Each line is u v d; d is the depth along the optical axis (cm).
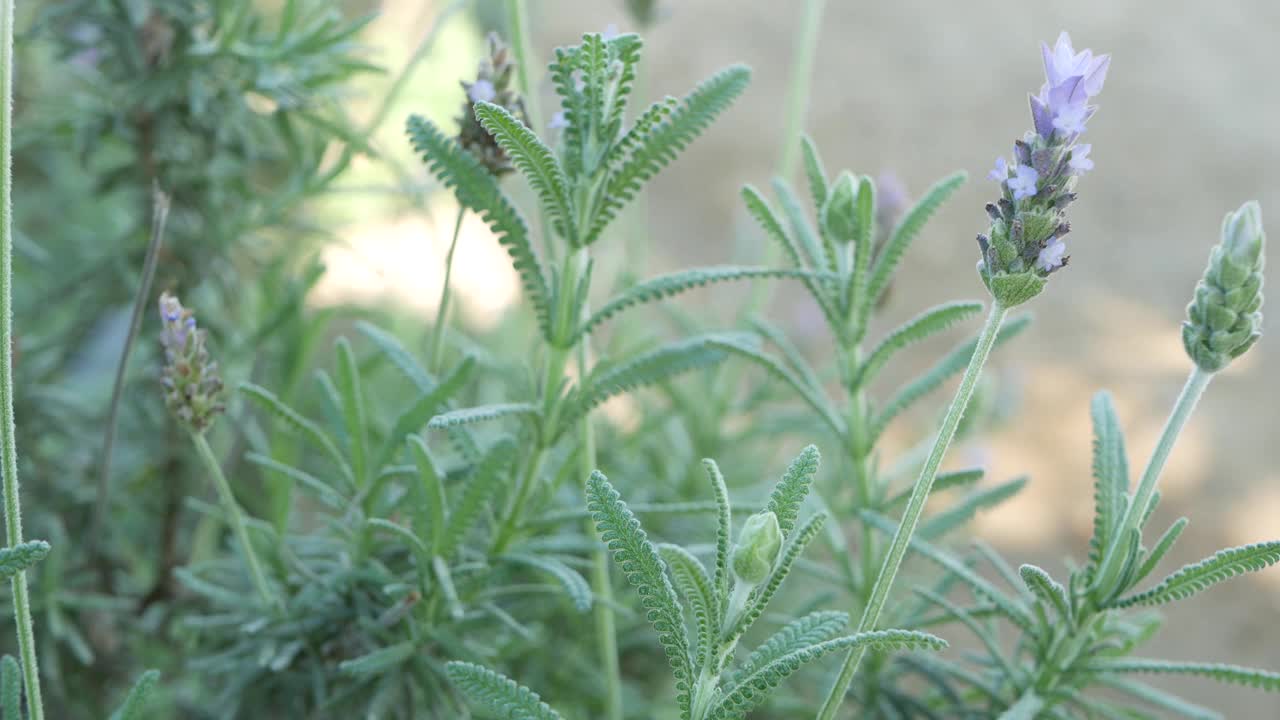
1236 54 251
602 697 70
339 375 60
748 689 51
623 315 82
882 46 243
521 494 60
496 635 65
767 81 227
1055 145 51
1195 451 159
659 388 81
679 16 241
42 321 83
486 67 58
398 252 122
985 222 198
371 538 61
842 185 60
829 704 53
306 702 63
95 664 71
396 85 69
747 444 90
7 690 54
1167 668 56
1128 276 192
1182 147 221
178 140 69
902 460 76
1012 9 262
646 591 51
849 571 65
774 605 81
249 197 70
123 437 71
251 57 67
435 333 61
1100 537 57
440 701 60
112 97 68
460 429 60
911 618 64
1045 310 183
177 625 71
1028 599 63
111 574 71
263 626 61
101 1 67
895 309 177
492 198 58
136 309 59
